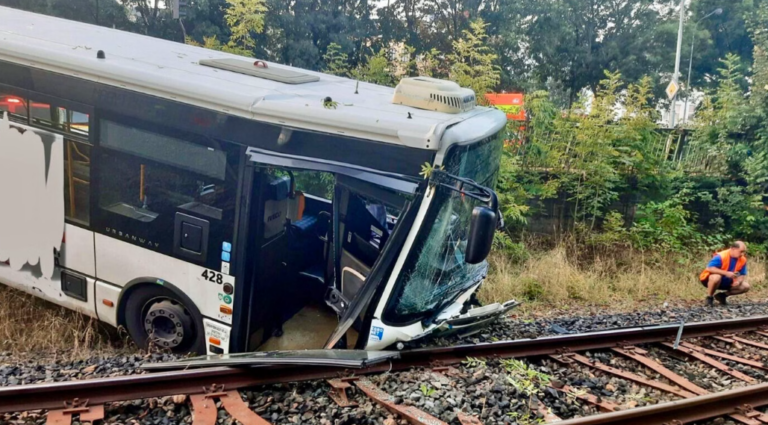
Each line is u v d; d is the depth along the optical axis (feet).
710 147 48.49
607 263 40.06
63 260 20.17
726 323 27.04
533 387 17.98
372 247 18.54
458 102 19.89
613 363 21.98
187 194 18.26
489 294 31.83
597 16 85.92
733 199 46.39
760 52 49.47
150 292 19.40
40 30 22.29
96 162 19.03
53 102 19.26
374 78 44.04
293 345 20.20
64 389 14.34
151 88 18.08
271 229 18.92
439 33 70.28
